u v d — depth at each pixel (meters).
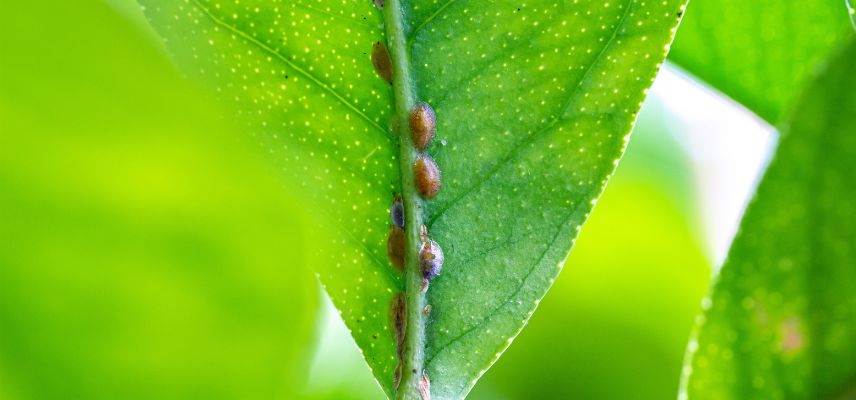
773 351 0.17
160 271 0.13
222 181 0.13
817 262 0.17
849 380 0.17
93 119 0.12
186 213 0.13
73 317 0.13
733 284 0.17
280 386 0.15
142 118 0.12
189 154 0.13
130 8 0.17
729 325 0.17
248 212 0.13
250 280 0.14
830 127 0.16
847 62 0.16
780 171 0.17
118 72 0.12
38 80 0.12
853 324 0.17
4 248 0.12
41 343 0.13
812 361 0.17
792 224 0.17
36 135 0.12
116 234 0.13
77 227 0.13
